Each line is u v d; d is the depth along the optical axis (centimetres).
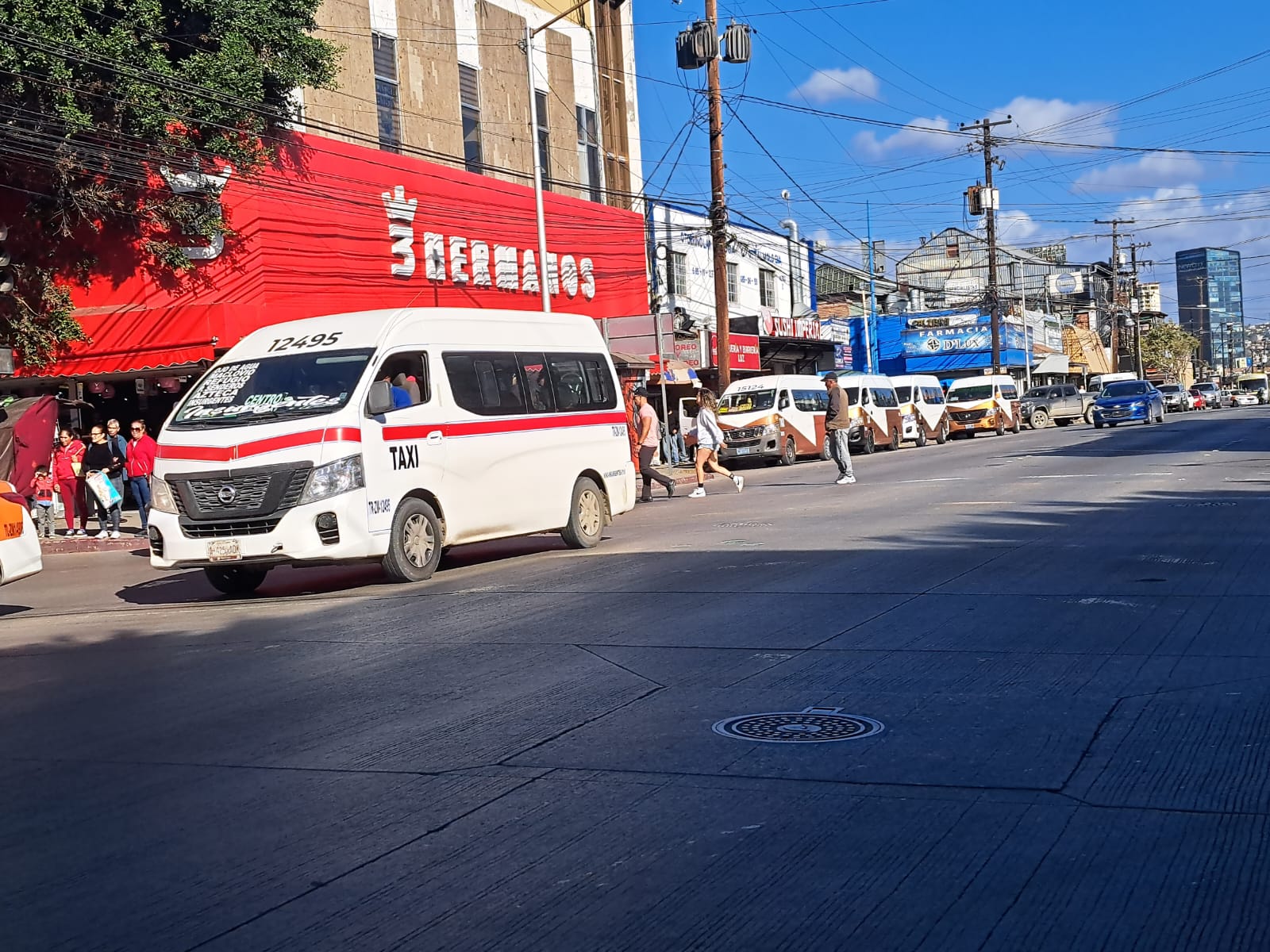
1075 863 402
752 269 5009
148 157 2306
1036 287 9144
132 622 1062
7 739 633
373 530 1165
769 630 831
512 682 706
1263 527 1289
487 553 1500
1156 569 1038
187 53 2388
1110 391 4734
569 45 3816
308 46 2447
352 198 2778
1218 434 3394
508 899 388
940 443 4512
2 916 391
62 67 2061
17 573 1170
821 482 2411
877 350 6794
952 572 1062
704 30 3241
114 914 388
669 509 1992
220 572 1252
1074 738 549
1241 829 430
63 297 2419
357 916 379
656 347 2948
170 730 635
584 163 3884
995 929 355
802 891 386
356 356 1212
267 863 429
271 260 2561
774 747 548
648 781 506
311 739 600
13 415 2127
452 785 511
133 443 2111
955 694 636
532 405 1393
